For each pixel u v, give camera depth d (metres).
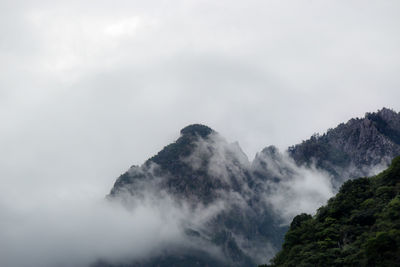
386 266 111.31
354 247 129.12
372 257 116.31
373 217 138.12
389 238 116.50
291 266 139.12
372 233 129.62
